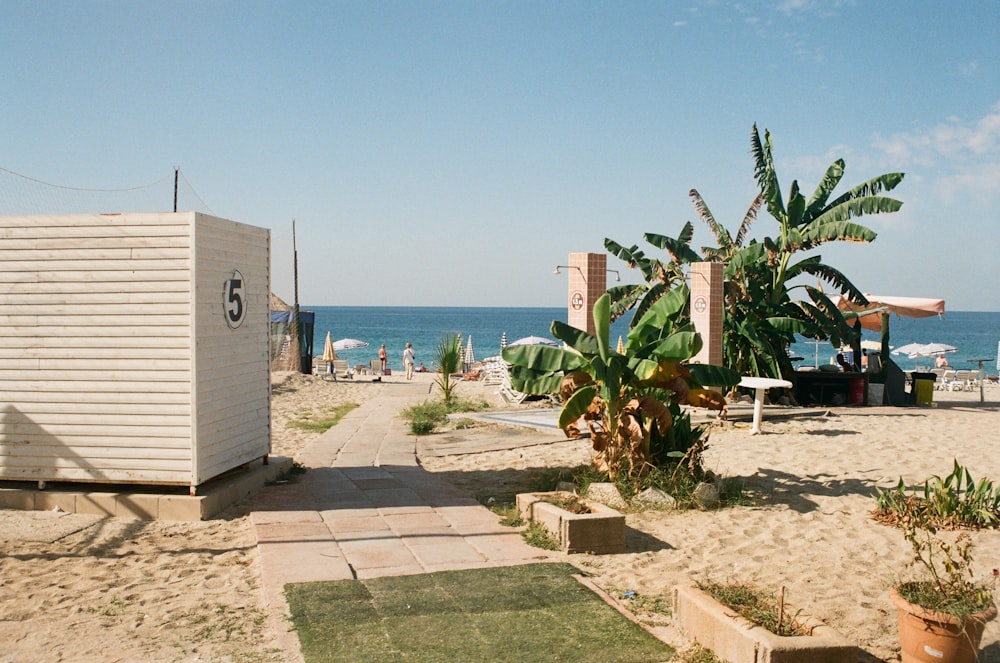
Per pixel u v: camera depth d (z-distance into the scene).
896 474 11.09
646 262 21.72
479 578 6.46
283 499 9.35
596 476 9.80
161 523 8.33
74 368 8.71
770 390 20.14
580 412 9.33
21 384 8.79
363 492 9.80
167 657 5.02
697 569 6.98
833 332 20.28
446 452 13.19
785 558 7.33
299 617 5.59
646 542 7.77
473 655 4.97
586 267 13.23
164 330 8.57
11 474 8.81
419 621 5.52
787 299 21.50
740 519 8.62
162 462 8.59
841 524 8.50
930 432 15.07
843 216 19.92
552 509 7.78
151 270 8.58
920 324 177.25
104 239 8.65
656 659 4.95
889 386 20.48
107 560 7.09
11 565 6.90
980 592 4.85
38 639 5.30
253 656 5.02
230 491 9.11
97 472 8.69
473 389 26.94
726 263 20.70
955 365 58.53
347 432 15.70
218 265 9.04
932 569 5.24
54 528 8.05
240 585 6.45
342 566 6.75
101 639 5.30
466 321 180.75
